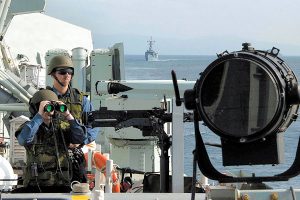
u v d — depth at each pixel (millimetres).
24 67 16266
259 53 4469
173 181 6746
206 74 4379
